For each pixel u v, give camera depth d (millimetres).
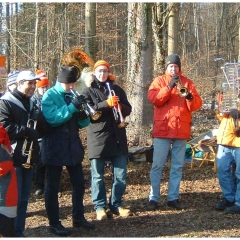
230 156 5762
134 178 7516
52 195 4938
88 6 11617
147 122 9500
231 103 5680
